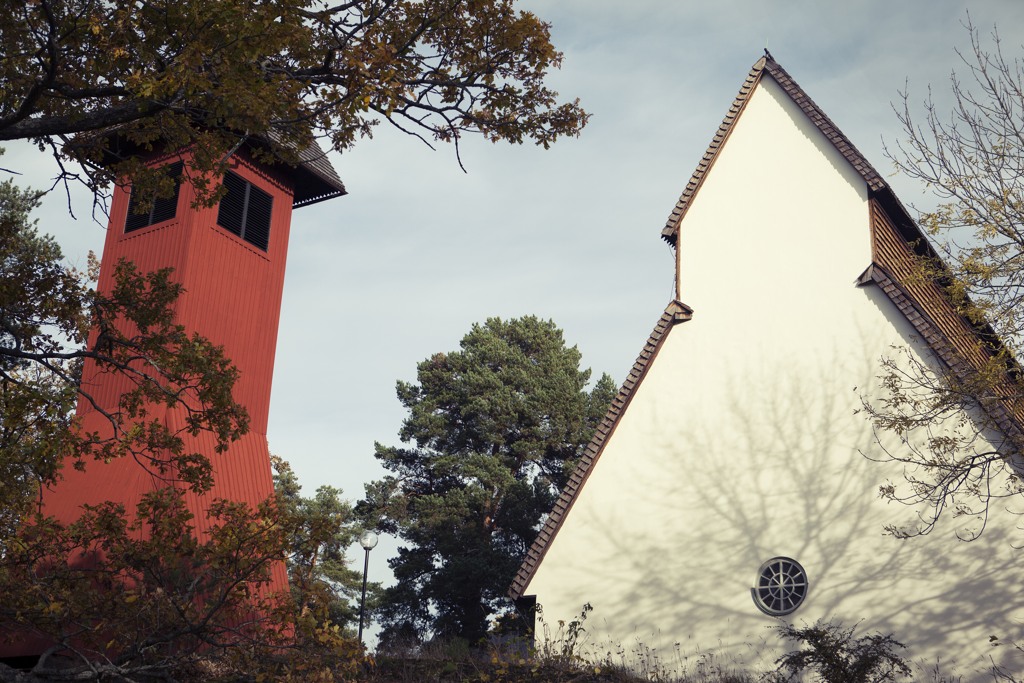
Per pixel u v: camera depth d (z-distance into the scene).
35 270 12.45
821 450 19.89
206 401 11.48
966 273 16.52
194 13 9.22
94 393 23.36
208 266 24.48
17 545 10.69
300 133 10.35
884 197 22.02
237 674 10.82
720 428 20.84
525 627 21.42
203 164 10.61
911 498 18.84
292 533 9.90
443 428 43.78
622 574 20.52
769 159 22.59
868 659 15.62
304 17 10.04
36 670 9.61
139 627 10.34
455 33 10.70
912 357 19.75
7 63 10.56
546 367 45.81
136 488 21.31
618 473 21.28
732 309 21.61
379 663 18.47
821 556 19.16
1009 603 17.62
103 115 9.98
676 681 18.81
